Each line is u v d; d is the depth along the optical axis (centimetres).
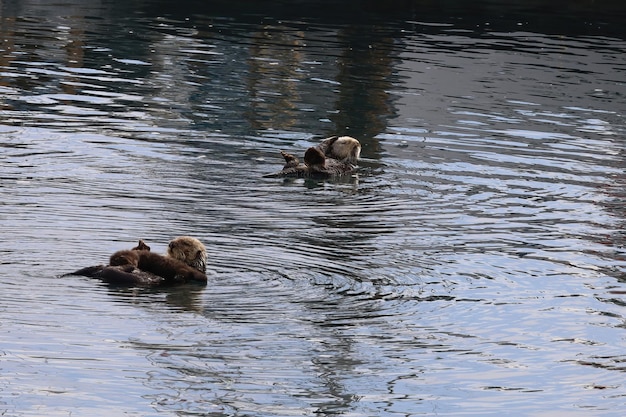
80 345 1720
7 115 3666
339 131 3791
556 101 4588
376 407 1588
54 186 2784
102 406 1541
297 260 2264
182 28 5966
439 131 3888
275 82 4616
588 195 3062
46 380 1603
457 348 1827
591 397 1669
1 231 2306
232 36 5769
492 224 2691
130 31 5759
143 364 1672
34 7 6494
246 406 1564
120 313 1859
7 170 2923
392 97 4444
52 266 2078
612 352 1852
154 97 4153
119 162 3125
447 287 2147
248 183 3014
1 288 1930
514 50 5866
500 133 3903
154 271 2053
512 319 1984
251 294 2009
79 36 5509
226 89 4409
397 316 1955
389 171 3259
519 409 1612
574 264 2364
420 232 2584
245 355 1728
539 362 1792
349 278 2162
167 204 2700
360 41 5841
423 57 5459
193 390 1602
